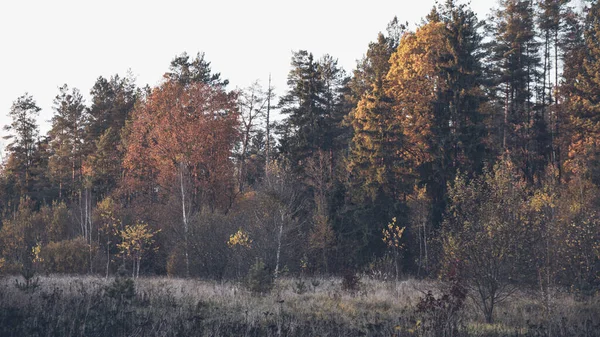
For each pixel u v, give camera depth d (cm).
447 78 3738
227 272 2597
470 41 4062
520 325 1289
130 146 4247
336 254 3362
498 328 1228
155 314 1278
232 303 1519
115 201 4447
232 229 2772
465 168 3472
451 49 3753
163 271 3331
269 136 5750
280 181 3253
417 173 3728
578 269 1770
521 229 1418
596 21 4209
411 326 1134
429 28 3994
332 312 1414
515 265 1402
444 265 1532
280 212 2792
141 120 4238
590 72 3844
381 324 1166
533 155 4312
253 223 2789
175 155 3878
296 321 1208
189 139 3875
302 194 4034
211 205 3944
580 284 1727
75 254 3061
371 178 3597
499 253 1393
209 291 1798
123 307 1368
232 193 4128
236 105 4528
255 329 1114
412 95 3841
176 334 1036
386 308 1572
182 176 3509
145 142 4256
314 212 3756
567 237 1792
